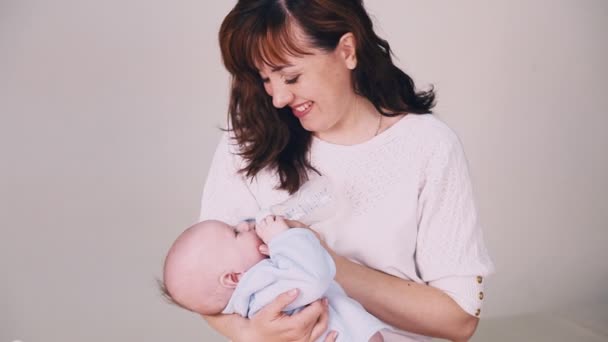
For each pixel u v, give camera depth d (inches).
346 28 53.8
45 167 107.0
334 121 56.6
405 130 59.0
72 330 111.8
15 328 109.5
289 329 51.0
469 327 58.4
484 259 58.9
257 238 56.6
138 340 114.5
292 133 60.1
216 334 118.0
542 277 135.2
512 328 127.3
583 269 137.8
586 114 131.6
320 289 51.3
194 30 108.4
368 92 58.6
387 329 54.7
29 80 104.0
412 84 60.9
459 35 120.6
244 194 63.2
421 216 59.2
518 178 130.3
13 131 104.9
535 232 133.4
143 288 113.7
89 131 107.6
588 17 127.3
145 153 110.3
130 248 112.3
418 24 118.0
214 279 54.9
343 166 59.9
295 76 53.2
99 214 110.3
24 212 107.3
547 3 124.7
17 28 102.1
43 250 109.0
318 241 53.6
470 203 59.0
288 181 60.1
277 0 51.7
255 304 53.2
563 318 132.0
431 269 58.6
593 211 136.0
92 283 111.7
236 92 59.1
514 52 124.3
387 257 59.1
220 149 64.4
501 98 125.5
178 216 113.6
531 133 129.0
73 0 103.3
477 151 126.4
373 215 59.4
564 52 127.5
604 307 135.8
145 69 107.7
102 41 105.3
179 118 110.7
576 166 133.0
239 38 53.0
